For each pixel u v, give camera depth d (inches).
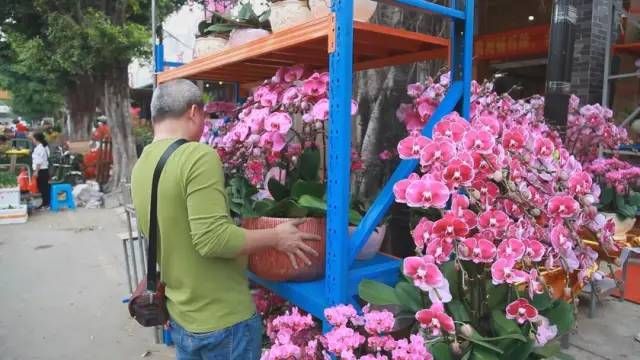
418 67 124.4
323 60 90.6
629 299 143.8
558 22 116.3
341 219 61.7
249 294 66.5
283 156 81.4
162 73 118.6
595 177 133.4
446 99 74.1
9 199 308.0
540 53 238.1
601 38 199.5
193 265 61.0
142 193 63.4
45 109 958.4
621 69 206.2
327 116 65.6
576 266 62.0
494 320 61.0
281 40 69.3
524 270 60.3
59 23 325.7
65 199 353.4
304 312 80.5
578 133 132.0
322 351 63.7
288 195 76.3
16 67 549.6
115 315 152.5
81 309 157.8
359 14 70.1
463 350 57.9
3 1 365.4
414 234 56.9
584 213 63.1
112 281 185.6
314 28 63.5
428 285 54.9
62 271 199.5
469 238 55.8
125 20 386.3
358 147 132.3
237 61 82.6
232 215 86.8
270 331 79.4
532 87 261.4
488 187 59.2
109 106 392.5
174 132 64.6
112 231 275.6
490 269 62.1
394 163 119.6
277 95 75.6
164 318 67.1
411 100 109.2
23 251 233.1
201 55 100.0
